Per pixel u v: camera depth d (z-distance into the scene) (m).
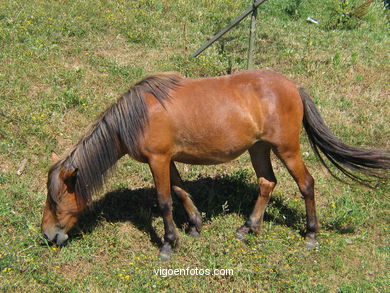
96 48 9.42
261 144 5.32
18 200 5.77
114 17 10.64
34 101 7.43
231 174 6.54
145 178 6.42
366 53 10.23
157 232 5.54
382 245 5.50
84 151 4.85
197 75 8.75
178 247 5.26
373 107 8.16
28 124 6.92
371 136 7.40
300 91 5.22
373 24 12.20
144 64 8.93
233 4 12.38
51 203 4.83
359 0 13.38
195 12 11.70
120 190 6.13
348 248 5.41
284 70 9.23
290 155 5.15
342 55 9.95
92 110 7.40
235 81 5.02
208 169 6.73
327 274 4.99
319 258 5.23
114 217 5.73
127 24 10.52
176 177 5.33
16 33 9.33
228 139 4.94
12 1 10.84
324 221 5.84
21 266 4.77
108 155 4.95
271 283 4.78
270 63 9.47
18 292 4.52
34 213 5.54
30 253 4.99
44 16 10.29
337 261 5.13
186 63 8.94
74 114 7.34
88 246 5.21
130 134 4.80
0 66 8.23
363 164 5.19
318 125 5.25
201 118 4.83
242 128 4.95
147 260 5.10
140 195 6.13
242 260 5.09
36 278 4.69
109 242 5.29
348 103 8.25
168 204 5.02
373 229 5.76
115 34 10.12
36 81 7.98
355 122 7.80
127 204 5.97
